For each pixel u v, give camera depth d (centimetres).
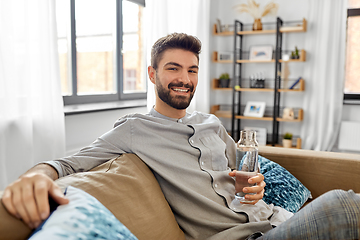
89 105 241
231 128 410
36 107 168
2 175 145
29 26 165
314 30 370
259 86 389
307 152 171
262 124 414
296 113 389
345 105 374
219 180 119
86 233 57
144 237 84
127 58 329
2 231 57
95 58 295
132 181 93
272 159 171
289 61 361
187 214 107
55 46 175
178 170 111
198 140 123
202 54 348
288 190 148
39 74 168
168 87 117
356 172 156
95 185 84
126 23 321
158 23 268
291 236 82
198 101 349
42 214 59
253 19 406
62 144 180
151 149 111
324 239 77
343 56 361
